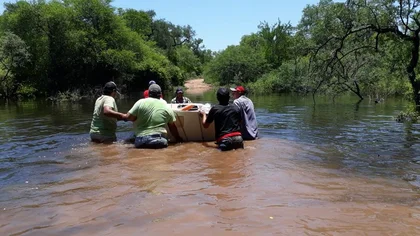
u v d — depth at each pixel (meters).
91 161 5.21
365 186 3.98
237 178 4.23
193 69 79.50
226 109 6.18
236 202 3.39
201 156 5.49
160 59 45.34
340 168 4.79
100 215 3.12
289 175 4.38
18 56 29.00
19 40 29.03
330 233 2.71
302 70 29.75
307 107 15.59
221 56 46.59
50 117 12.31
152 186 3.92
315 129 8.67
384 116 11.69
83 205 3.38
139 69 38.31
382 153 5.80
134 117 6.41
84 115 12.95
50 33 32.91
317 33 15.71
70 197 3.62
